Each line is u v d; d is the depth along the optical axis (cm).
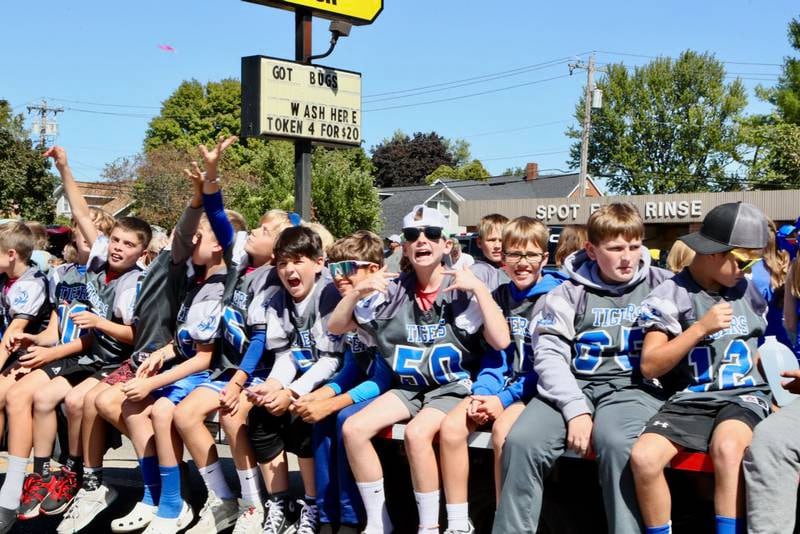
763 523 270
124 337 457
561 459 340
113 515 479
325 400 369
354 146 887
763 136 4231
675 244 437
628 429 299
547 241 366
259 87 804
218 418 414
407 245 354
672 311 312
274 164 3284
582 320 330
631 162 5953
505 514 313
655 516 287
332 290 398
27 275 508
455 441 333
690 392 310
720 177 5888
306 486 395
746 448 278
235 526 407
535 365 333
